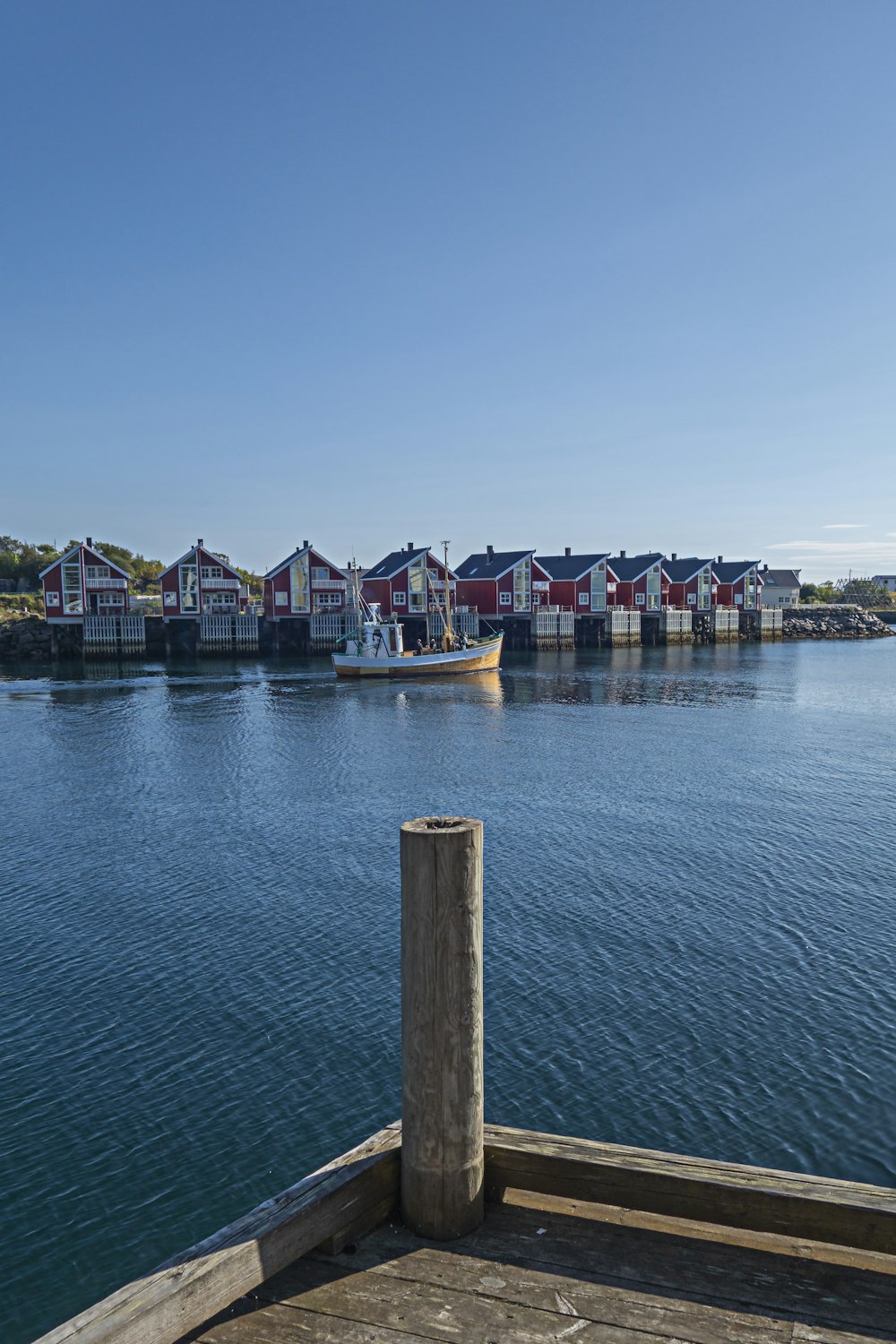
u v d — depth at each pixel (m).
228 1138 9.59
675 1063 10.76
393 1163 5.12
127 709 46.34
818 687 56.91
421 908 4.62
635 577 105.69
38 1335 7.16
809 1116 9.71
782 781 26.88
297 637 84.62
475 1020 4.78
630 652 92.19
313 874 18.09
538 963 13.54
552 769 29.28
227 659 80.06
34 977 13.40
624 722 40.75
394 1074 10.76
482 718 42.66
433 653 65.44
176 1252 8.04
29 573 120.25
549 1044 11.22
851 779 27.22
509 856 19.05
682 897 16.38
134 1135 9.66
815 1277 4.50
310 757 31.94
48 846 20.31
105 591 80.19
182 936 14.87
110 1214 8.51
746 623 115.88
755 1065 10.70
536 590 96.81
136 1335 3.78
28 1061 11.10
